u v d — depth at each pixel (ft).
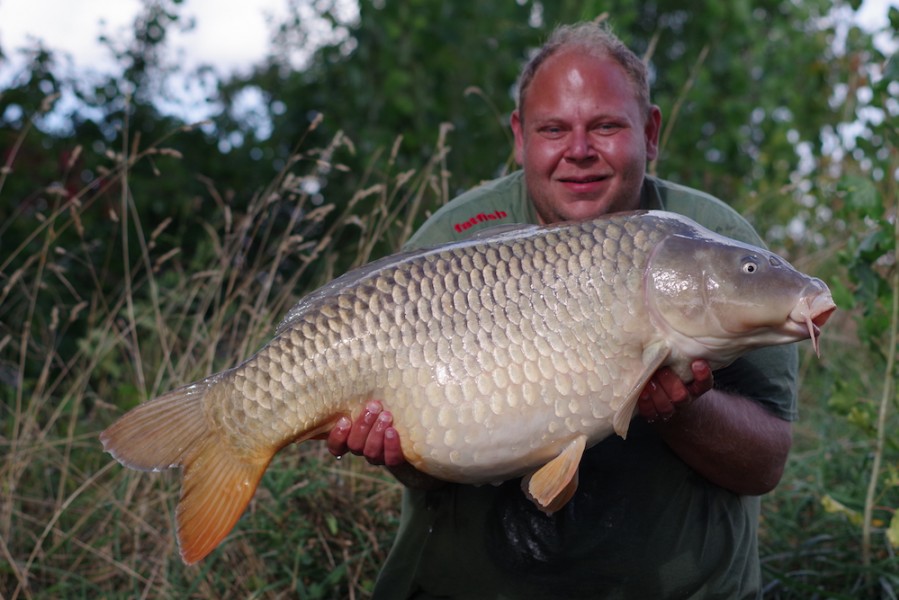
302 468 9.93
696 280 6.25
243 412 6.43
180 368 11.24
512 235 6.48
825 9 19.74
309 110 19.02
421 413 6.31
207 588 9.67
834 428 12.12
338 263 15.31
